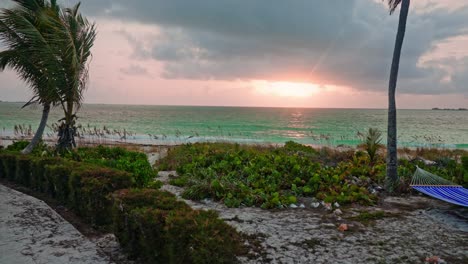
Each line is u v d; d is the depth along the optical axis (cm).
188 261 357
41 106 1204
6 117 6425
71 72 1101
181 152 1395
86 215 589
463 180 909
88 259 438
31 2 1126
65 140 1159
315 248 477
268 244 489
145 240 404
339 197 743
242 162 1096
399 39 873
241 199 733
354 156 1195
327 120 7975
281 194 798
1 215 616
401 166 1044
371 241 508
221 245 366
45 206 678
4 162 951
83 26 1177
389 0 905
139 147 2144
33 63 1101
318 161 1215
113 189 564
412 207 724
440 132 4988
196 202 745
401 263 430
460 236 536
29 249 468
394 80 880
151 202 464
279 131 4691
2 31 1105
